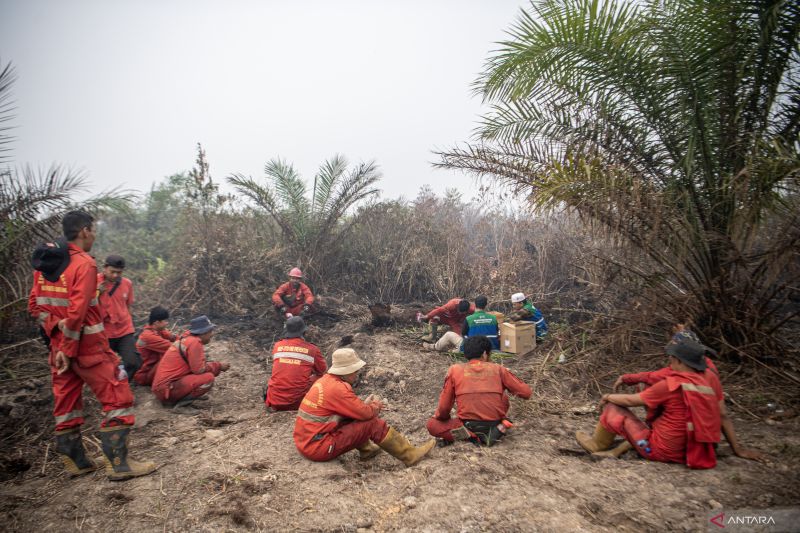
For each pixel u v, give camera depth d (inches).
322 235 403.2
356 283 412.2
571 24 195.9
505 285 341.1
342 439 138.1
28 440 161.9
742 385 179.8
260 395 215.6
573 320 300.4
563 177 196.5
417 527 107.1
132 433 167.2
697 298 199.2
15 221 239.3
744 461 127.3
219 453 147.9
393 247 410.9
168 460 144.3
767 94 187.9
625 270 220.4
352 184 398.0
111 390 130.5
